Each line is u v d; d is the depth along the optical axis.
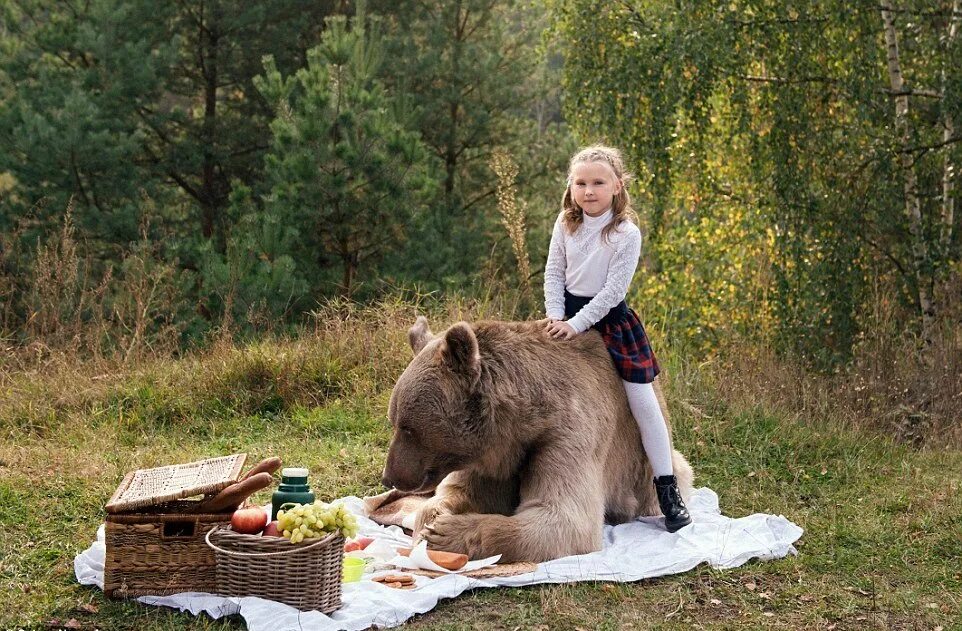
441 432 4.41
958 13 9.45
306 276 13.24
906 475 6.31
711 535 4.96
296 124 13.07
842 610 4.10
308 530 3.72
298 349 8.27
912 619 4.05
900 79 9.73
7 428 7.16
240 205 13.80
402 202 13.17
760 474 6.31
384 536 4.93
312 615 3.66
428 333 4.96
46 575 4.21
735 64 9.74
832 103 10.05
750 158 10.34
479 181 17.58
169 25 16.58
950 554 4.91
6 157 13.59
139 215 14.20
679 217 11.12
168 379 8.03
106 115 14.65
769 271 10.07
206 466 4.36
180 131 17.20
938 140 10.16
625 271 4.82
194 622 3.72
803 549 4.93
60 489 5.40
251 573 3.76
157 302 11.17
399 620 3.79
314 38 17.56
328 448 6.68
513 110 18.94
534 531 4.39
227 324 9.22
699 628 3.86
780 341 9.41
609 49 11.02
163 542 3.93
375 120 13.05
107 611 3.82
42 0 15.98
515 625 3.82
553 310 4.98
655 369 5.08
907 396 8.23
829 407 8.01
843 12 9.34
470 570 4.26
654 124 10.23
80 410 7.59
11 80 15.30
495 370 4.52
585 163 4.88
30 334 9.50
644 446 5.06
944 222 9.70
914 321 9.91
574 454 4.56
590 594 4.15
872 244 9.87
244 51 17.17
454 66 16.84
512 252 15.91
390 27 17.56
